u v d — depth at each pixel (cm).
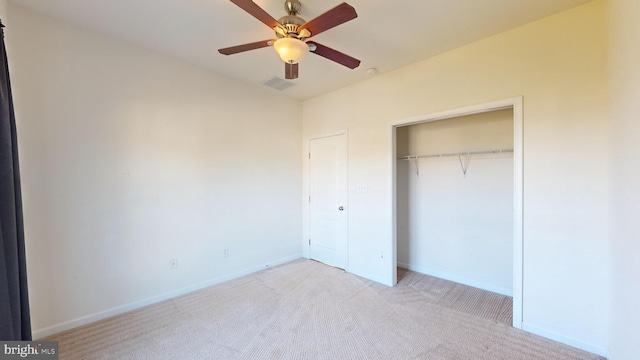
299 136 436
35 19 215
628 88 154
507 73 239
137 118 269
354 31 239
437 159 363
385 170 331
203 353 200
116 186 256
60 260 226
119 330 230
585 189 203
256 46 196
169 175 292
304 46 186
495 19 222
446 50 275
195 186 312
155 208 282
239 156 356
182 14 216
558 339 214
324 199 412
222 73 332
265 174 388
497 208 315
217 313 259
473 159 333
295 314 258
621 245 167
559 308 214
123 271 261
